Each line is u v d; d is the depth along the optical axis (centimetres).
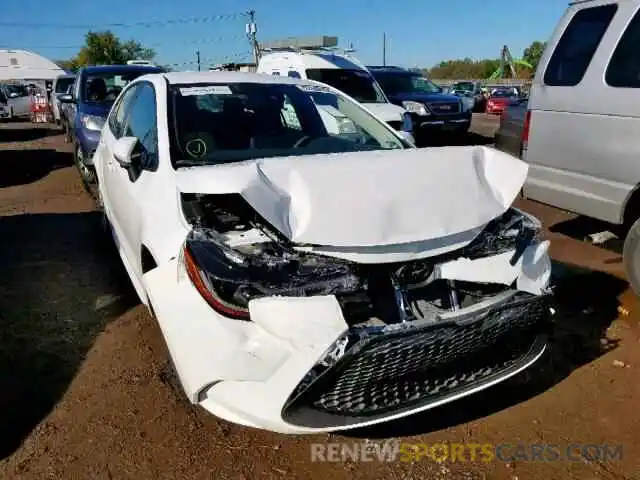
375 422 247
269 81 413
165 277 266
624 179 421
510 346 281
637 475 260
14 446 278
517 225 291
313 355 228
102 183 498
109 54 6000
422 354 245
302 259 246
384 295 255
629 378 331
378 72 1440
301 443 282
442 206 267
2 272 495
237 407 241
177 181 276
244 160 338
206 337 242
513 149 612
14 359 353
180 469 264
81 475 260
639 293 413
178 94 375
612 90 423
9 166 1069
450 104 1347
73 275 486
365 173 271
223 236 259
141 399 312
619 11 433
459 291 272
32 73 4294
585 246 546
